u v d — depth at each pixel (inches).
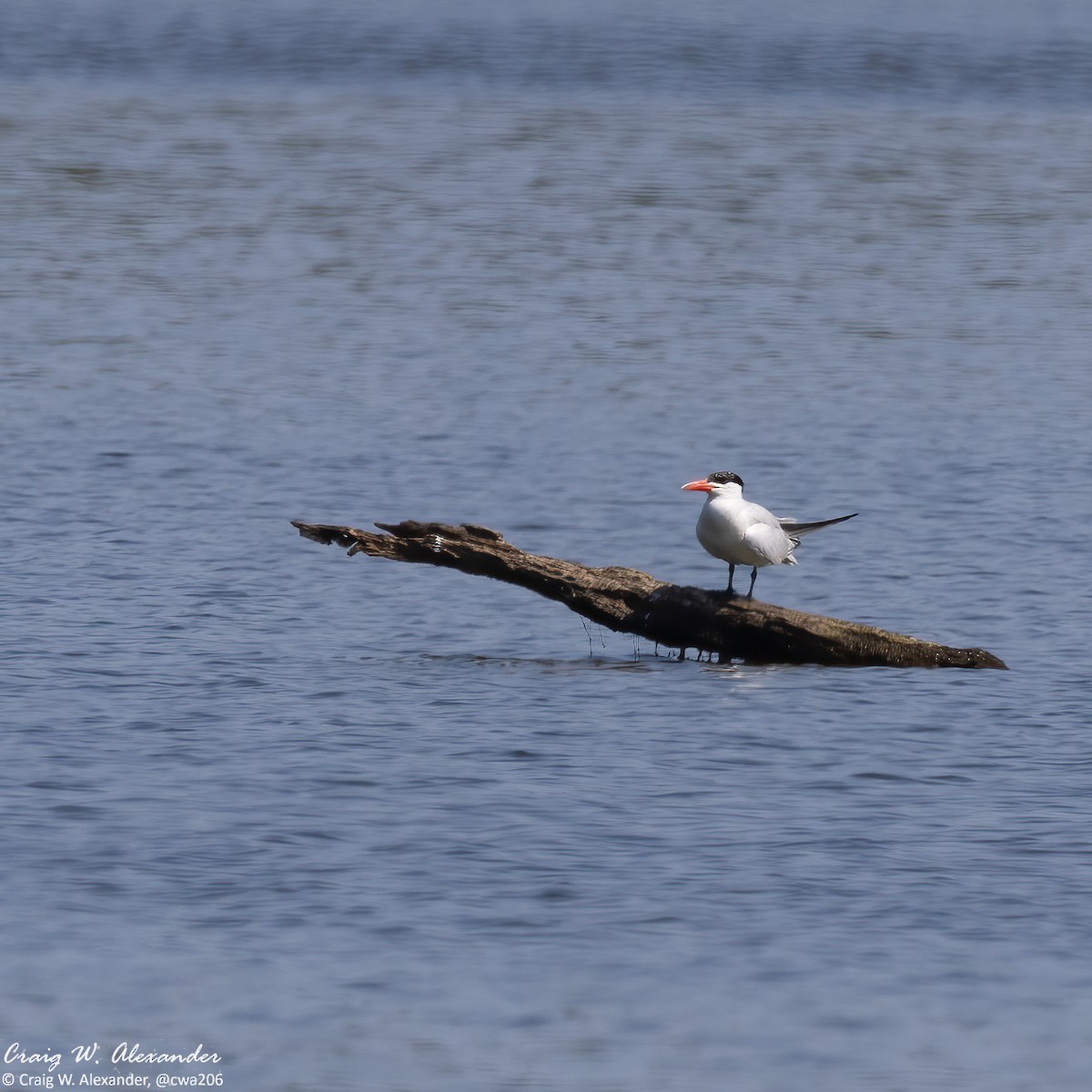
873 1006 500.1
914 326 1904.5
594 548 1120.2
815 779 684.1
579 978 514.0
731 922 550.3
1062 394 1593.3
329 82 4015.8
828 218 2571.4
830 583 1035.3
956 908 561.0
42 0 5462.6
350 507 1201.4
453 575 1036.5
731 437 1427.2
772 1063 471.5
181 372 1637.6
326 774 680.4
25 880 572.7
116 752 704.4
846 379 1652.3
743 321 1914.4
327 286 2074.3
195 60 4313.5
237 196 2672.2
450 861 594.2
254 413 1481.3
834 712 771.4
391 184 2797.7
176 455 1332.4
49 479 1248.8
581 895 567.8
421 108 3602.4
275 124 3366.1
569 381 1626.5
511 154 3083.2
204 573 1026.1
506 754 708.7
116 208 2546.8
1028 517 1181.7
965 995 507.5
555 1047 477.4
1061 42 4889.3
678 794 664.4
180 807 639.8
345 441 1389.0
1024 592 1008.9
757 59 4466.0
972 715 769.6
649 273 2177.7
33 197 2603.3
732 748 720.3
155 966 518.3
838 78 4188.0
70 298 1969.7
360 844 607.8
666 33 4965.6
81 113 3435.0
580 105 3690.9
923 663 844.0
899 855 604.1
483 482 1274.6
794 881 580.7
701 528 822.5
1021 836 622.2
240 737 727.7
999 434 1437.0
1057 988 511.2
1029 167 3016.7
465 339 1809.8
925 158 3088.1
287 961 521.7
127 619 927.7
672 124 3435.0
